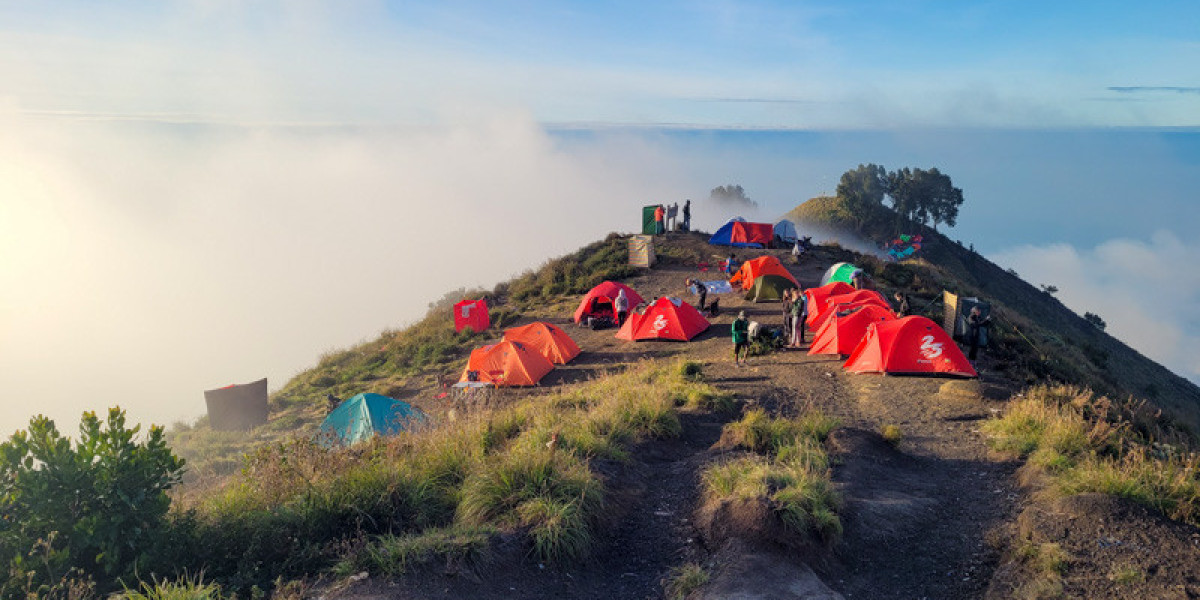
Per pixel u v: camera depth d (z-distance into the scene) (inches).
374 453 394.3
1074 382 709.9
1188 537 257.6
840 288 930.7
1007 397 538.3
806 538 276.8
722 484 328.8
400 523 290.2
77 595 218.5
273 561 262.7
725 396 560.1
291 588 235.9
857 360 674.8
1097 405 479.8
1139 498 289.4
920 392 584.4
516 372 840.9
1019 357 751.1
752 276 1169.4
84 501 249.1
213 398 887.7
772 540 273.6
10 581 223.8
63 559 234.5
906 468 400.2
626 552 295.3
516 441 405.4
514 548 271.1
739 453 399.9
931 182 7500.0
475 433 420.5
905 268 1454.2
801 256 1454.2
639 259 1425.9
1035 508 295.6
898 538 299.4
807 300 938.1
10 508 241.9
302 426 870.4
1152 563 241.9
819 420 447.8
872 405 550.9
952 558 282.0
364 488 300.5
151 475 264.1
